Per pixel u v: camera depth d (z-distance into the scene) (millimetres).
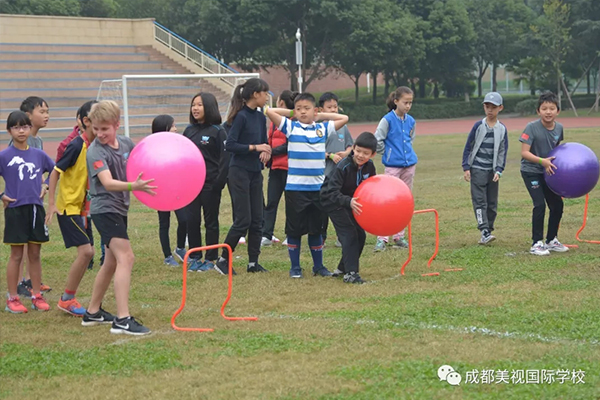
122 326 5703
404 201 6875
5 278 7941
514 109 56375
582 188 8211
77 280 6387
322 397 4254
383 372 4605
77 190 6367
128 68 33031
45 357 5164
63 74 31109
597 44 49781
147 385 4539
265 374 4645
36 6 42156
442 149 24500
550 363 4734
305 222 7566
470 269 7688
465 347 5070
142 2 47094
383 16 45625
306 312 6152
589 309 5980
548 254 8406
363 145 7059
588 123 38219
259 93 7758
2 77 29609
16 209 6539
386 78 50781
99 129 5719
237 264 8359
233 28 42594
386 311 6043
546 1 50250
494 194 9242
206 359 4992
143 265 8398
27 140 7508
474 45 52406
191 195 5742
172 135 5859
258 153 7773
